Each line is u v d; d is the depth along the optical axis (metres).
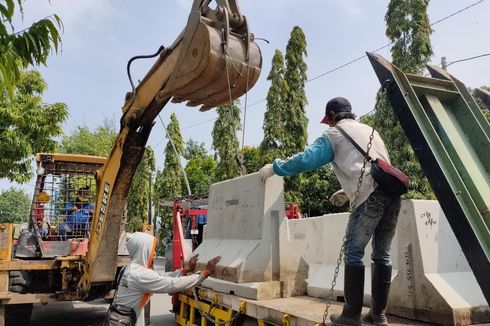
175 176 28.14
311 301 4.57
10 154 11.83
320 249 5.46
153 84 4.67
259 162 17.92
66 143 29.11
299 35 18.20
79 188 8.90
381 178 3.13
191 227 10.90
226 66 3.62
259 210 4.96
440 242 3.88
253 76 3.78
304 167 3.38
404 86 2.94
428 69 3.62
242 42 3.75
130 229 26.77
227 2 3.75
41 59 3.43
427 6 14.22
